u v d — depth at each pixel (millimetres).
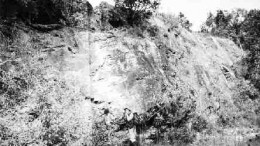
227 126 16469
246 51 29469
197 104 16297
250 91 21891
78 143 9383
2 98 9312
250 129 16031
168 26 21078
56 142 9031
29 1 11961
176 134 12625
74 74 11906
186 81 17359
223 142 12586
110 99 11594
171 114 13406
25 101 9680
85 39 13812
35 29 12438
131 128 11406
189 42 22047
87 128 10109
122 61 13484
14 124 8781
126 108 11609
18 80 10086
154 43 17266
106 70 12719
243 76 24219
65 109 10289
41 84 10562
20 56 10883
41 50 11758
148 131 12047
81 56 12875
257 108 20266
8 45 10867
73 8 15203
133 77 13062
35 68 10906
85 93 11422
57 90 10773
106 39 14297
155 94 13203
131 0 17234
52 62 11680
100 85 12023
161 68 15961
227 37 31250
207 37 26219
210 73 20734
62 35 13141
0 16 11273
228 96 20062
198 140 12852
